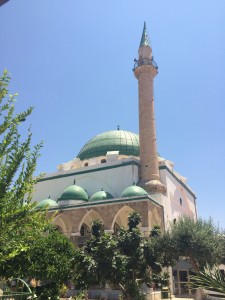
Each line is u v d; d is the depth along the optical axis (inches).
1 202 280.5
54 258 722.8
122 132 1929.1
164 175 1520.7
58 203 1462.8
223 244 932.0
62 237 831.7
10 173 284.4
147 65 1628.9
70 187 1514.5
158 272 832.9
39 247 705.6
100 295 1052.5
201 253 854.5
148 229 1146.7
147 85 1611.7
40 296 641.0
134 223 893.8
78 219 1322.6
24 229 322.3
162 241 895.7
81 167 1695.4
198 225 953.5
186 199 1806.1
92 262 777.6
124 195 1310.3
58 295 719.7
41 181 1806.1
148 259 817.5
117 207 1249.4
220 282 280.5
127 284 801.6
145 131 1529.3
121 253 826.2
